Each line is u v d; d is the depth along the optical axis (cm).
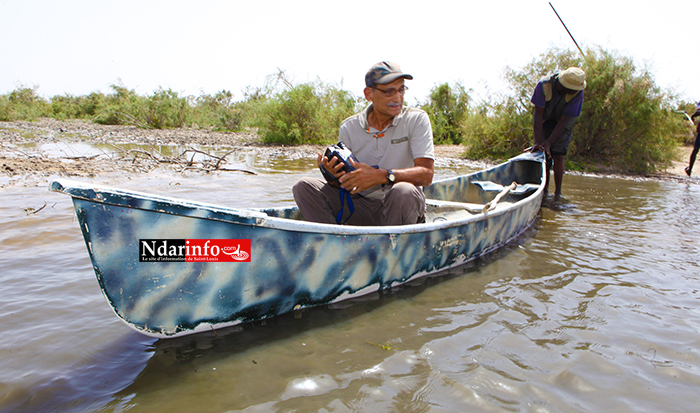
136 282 172
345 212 281
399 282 263
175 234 174
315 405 151
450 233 284
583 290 260
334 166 252
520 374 172
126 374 168
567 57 979
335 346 192
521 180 567
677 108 939
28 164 703
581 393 161
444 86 1805
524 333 206
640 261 317
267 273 202
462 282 272
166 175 675
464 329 209
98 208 158
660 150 940
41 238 322
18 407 148
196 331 195
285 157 1038
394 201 261
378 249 241
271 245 199
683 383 168
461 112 1756
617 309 233
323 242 215
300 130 1493
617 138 952
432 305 237
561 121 536
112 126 2353
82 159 824
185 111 2544
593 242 367
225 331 202
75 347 184
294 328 207
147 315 179
